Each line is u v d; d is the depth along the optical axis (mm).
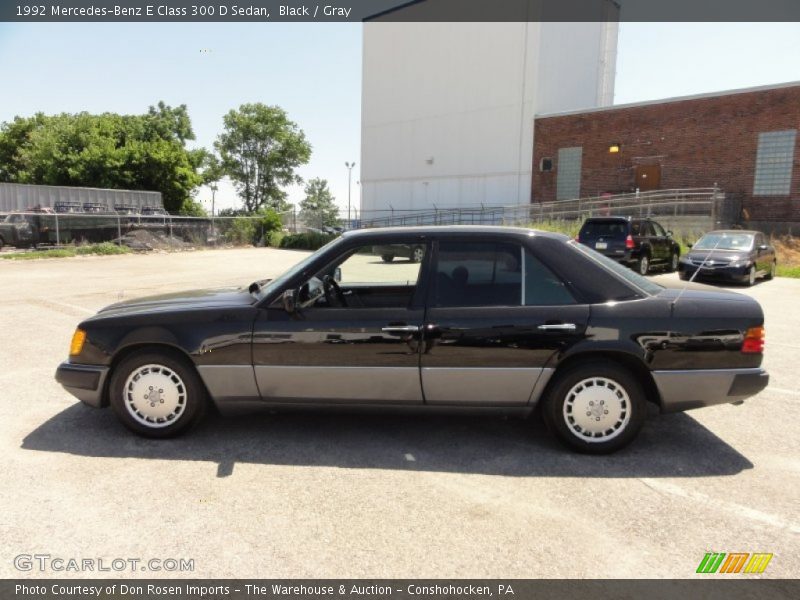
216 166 58938
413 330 3871
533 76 31016
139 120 45781
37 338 7633
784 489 3430
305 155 60938
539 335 3801
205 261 22625
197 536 2896
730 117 24438
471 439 4223
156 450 3986
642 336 3766
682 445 4113
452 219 35500
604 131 28438
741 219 24344
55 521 3027
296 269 4195
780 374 6086
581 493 3377
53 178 39125
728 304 3893
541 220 28969
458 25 34375
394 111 38812
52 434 4258
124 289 12945
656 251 16859
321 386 3990
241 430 4383
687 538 2893
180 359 4102
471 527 2994
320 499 3293
